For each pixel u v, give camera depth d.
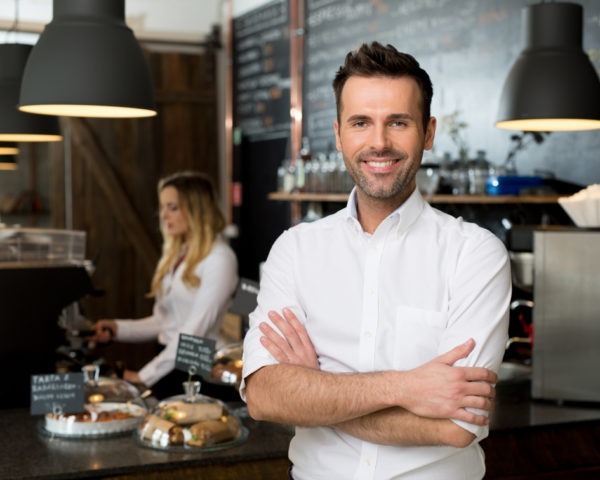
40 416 2.59
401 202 1.72
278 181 5.38
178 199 3.49
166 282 3.66
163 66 6.81
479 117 4.02
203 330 3.40
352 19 5.05
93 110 2.71
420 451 1.64
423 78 1.66
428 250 1.71
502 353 1.67
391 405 1.57
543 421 2.43
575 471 2.43
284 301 1.78
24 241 3.35
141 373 3.38
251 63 6.34
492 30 3.91
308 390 1.60
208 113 6.95
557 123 2.89
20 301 3.12
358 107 1.64
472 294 1.66
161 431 2.21
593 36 3.36
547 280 2.66
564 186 3.51
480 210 3.98
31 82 2.46
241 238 6.57
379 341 1.68
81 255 3.47
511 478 2.36
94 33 2.46
